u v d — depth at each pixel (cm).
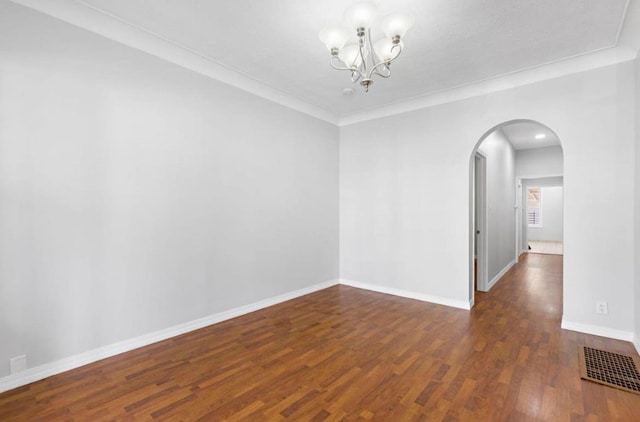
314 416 180
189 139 304
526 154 736
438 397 197
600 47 276
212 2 222
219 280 331
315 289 453
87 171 239
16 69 207
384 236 447
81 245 236
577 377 218
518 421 174
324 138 468
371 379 219
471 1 215
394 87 371
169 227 289
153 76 277
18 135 208
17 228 208
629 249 274
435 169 397
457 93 375
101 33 245
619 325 279
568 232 303
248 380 218
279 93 392
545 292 446
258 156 370
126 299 261
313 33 262
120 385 211
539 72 319
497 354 254
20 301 210
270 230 386
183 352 260
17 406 188
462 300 376
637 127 264
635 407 185
